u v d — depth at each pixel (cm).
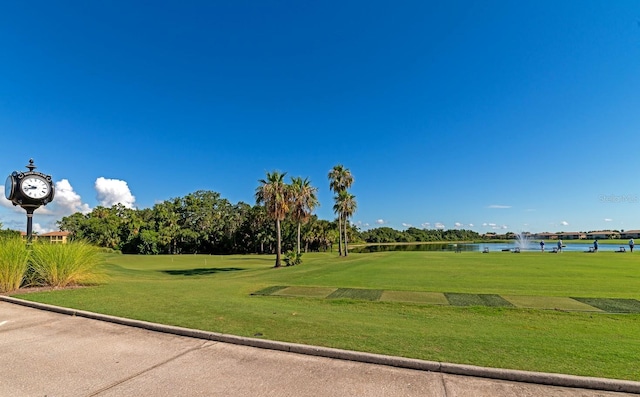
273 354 482
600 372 407
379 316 757
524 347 504
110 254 5347
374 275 1642
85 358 464
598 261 2458
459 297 1012
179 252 7344
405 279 1470
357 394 363
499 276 1560
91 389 372
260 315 692
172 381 393
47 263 1036
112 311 714
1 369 426
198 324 612
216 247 7369
